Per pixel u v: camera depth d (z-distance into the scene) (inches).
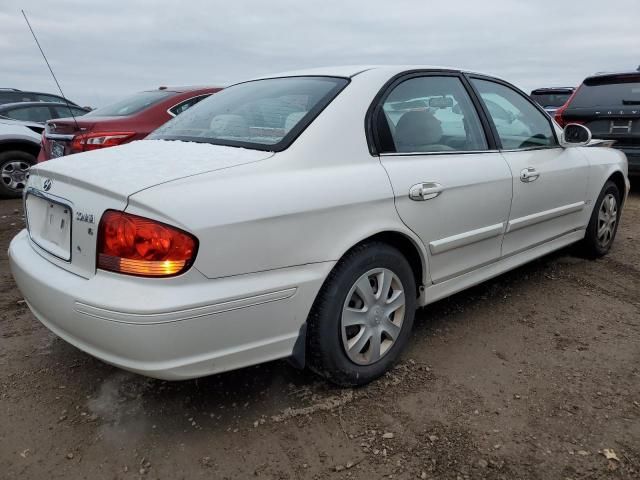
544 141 148.2
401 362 113.2
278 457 85.0
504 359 114.7
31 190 102.5
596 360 114.3
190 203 77.6
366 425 92.5
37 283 88.3
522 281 160.4
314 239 89.0
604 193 172.2
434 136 115.2
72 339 85.4
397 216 101.3
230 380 105.9
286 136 94.6
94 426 92.3
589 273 167.0
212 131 106.9
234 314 81.4
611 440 88.4
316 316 93.4
